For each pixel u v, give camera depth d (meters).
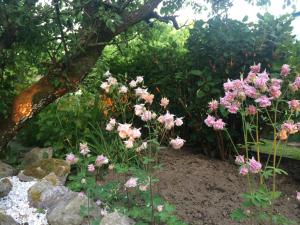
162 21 5.15
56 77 4.43
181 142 3.08
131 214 3.12
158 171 4.16
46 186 3.61
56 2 4.04
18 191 3.67
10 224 3.13
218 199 3.68
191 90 4.94
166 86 5.24
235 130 4.85
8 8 3.85
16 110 4.36
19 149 5.09
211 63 4.81
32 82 5.23
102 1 4.35
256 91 2.81
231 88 2.82
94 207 3.30
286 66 3.03
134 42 5.84
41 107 4.43
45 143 4.75
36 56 4.81
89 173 4.04
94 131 4.76
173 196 3.67
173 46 5.48
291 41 4.59
